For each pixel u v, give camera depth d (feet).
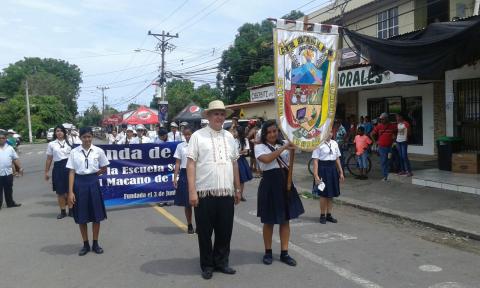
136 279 17.06
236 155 17.98
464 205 28.43
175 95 189.26
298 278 16.74
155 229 25.55
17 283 16.96
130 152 33.17
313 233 23.67
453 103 39.47
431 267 17.84
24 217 30.30
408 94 55.42
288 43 17.78
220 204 17.10
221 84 158.81
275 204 17.99
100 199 20.88
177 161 24.81
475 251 20.25
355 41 37.17
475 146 38.32
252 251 20.47
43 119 222.07
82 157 20.45
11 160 34.60
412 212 27.22
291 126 17.75
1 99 238.27
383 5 61.67
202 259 17.21
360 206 30.19
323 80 18.51
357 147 40.96
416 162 48.93
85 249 20.80
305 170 50.19
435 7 54.90
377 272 17.30
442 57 30.32
